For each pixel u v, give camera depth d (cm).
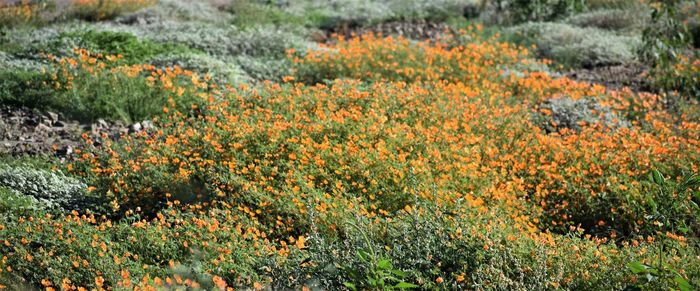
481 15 1589
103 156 750
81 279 503
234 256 525
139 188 673
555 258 513
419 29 1523
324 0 1788
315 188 664
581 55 1255
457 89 969
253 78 1084
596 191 691
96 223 636
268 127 754
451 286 480
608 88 1108
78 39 1139
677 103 991
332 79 1078
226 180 652
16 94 922
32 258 515
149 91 929
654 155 744
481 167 708
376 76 1041
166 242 546
